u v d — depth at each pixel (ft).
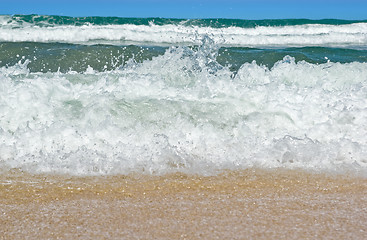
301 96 15.43
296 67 19.10
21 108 14.19
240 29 43.19
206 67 20.13
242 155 12.13
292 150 12.08
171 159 11.74
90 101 15.03
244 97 15.47
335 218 8.77
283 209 9.20
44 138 12.48
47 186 10.28
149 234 8.07
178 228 8.31
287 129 13.82
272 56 25.02
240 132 13.52
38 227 8.30
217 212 9.04
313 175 11.10
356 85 16.80
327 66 19.25
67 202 9.49
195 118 14.19
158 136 12.63
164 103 14.83
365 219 8.75
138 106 14.66
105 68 22.74
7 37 32.86
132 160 11.59
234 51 26.37
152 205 9.37
